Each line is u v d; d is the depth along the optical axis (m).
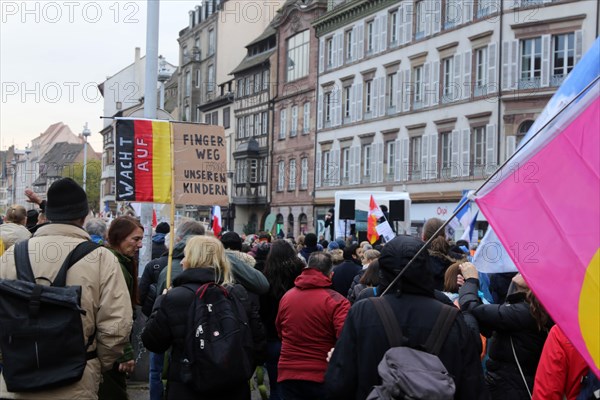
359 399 3.98
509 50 32.34
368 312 4.05
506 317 5.17
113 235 6.27
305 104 49.06
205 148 7.93
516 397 5.27
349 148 44.19
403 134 39.03
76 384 4.47
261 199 54.00
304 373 6.50
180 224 7.73
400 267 4.09
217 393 5.05
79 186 4.91
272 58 52.97
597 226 3.93
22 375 4.34
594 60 6.77
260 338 5.54
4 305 4.41
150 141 7.81
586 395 4.51
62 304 4.40
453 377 3.91
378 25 41.31
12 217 7.46
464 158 34.59
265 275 7.75
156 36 11.34
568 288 3.92
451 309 4.05
